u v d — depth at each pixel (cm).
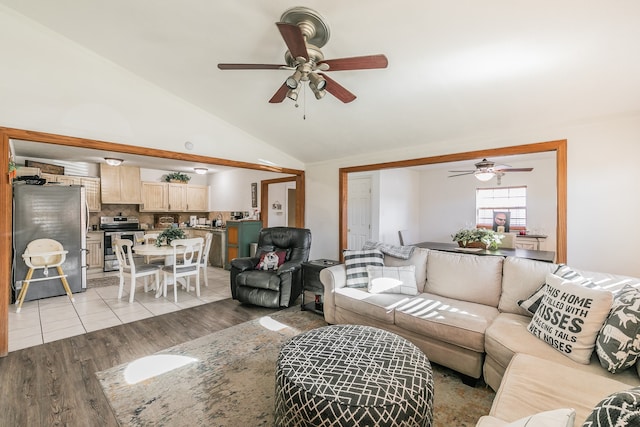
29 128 261
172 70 305
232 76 303
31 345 267
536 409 123
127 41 268
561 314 177
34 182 416
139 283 498
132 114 324
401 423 132
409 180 691
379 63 185
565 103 256
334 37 218
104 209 628
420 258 307
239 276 378
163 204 695
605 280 210
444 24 196
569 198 280
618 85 225
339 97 235
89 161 578
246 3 204
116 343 272
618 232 259
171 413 180
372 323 268
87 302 391
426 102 289
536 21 182
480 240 414
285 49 254
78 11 239
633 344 145
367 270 310
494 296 253
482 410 184
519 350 175
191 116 374
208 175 798
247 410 183
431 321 225
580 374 144
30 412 179
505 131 317
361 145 414
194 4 212
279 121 385
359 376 149
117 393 198
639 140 250
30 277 363
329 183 495
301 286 391
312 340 189
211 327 311
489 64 225
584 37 187
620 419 64
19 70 257
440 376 224
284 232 428
